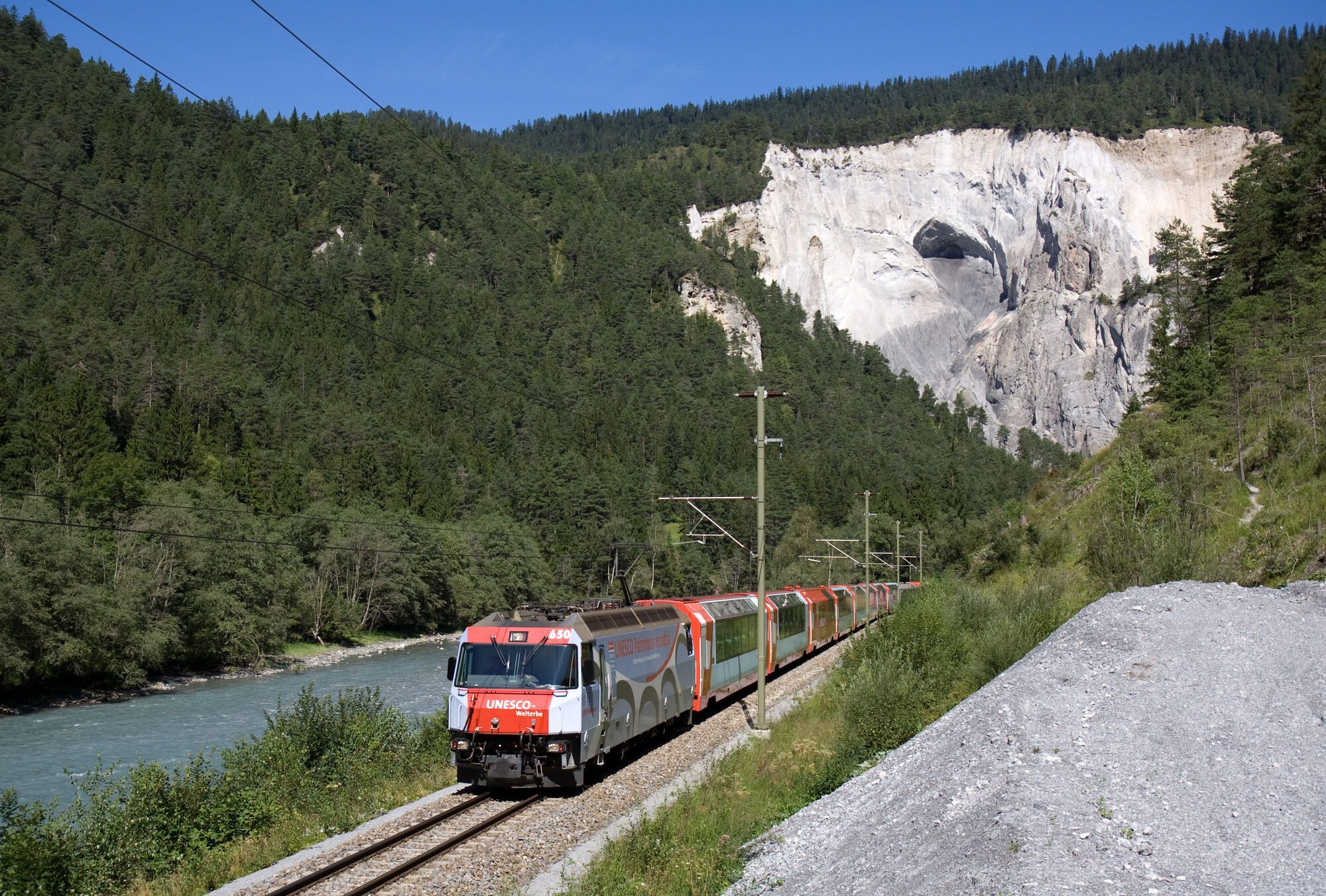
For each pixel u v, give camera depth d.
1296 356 55.03
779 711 33.50
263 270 177.38
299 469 107.50
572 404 178.62
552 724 21.22
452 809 19.86
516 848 17.19
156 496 73.25
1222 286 79.69
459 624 105.31
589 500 122.81
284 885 15.24
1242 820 12.51
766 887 14.73
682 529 138.12
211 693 57.53
